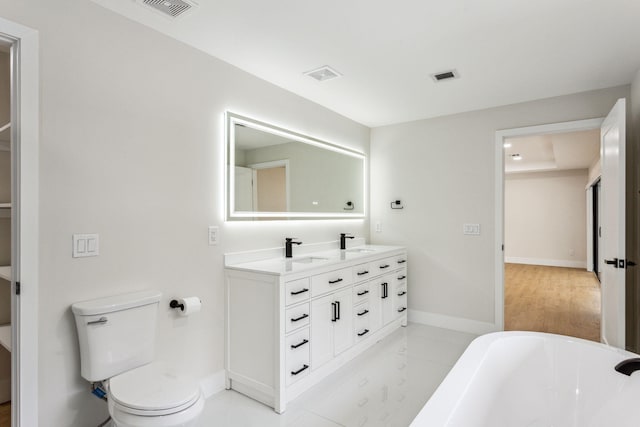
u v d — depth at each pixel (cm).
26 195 154
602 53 234
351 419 206
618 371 165
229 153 250
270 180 286
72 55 171
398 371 269
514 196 875
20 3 154
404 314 377
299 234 316
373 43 221
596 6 181
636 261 270
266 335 222
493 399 170
